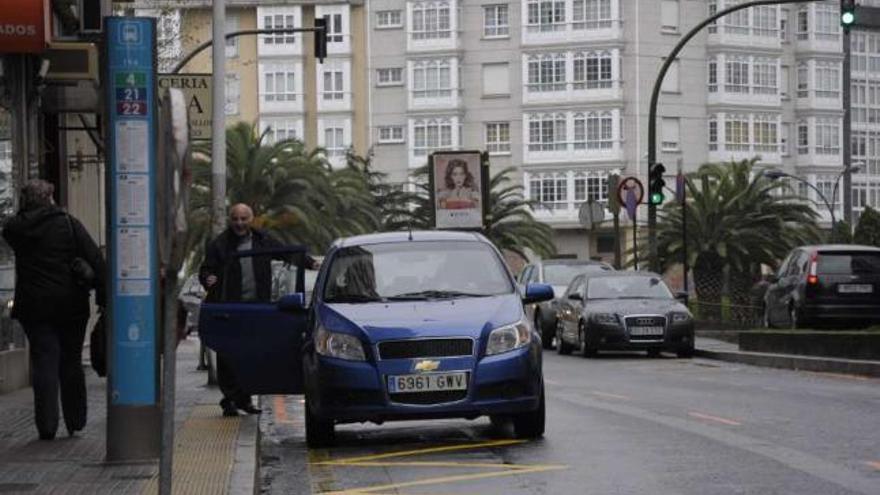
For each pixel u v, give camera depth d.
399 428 18.55
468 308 16.11
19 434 15.69
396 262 17.25
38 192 14.76
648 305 36.53
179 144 8.08
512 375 15.58
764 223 61.56
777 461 14.09
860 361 28.30
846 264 35.97
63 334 15.20
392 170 109.00
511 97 106.88
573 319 37.91
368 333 15.58
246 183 70.38
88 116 33.22
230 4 108.25
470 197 53.47
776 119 109.56
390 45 108.94
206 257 18.81
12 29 19.67
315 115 109.56
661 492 12.36
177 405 19.66
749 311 47.59
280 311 17.05
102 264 14.96
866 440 15.72
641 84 104.38
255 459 13.52
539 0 105.81
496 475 13.64
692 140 106.25
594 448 15.50
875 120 137.25
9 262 22.64
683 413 19.22
